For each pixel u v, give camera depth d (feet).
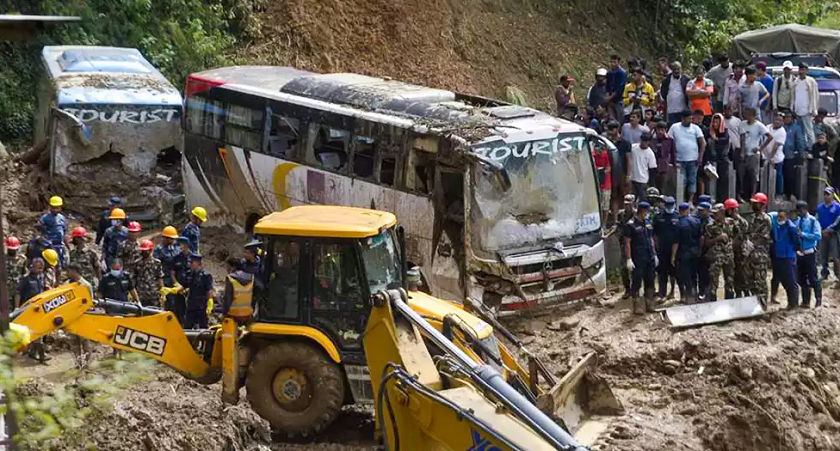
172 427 41.42
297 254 47.60
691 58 125.18
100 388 33.09
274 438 48.65
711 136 78.74
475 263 60.54
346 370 47.62
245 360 48.44
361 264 47.16
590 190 63.72
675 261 65.41
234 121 73.97
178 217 79.20
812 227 65.87
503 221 61.00
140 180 78.23
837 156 86.58
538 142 61.87
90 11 97.09
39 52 98.22
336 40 103.30
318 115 68.64
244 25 103.60
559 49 115.75
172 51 98.27
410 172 63.46
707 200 65.16
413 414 36.78
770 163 80.74
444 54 106.22
